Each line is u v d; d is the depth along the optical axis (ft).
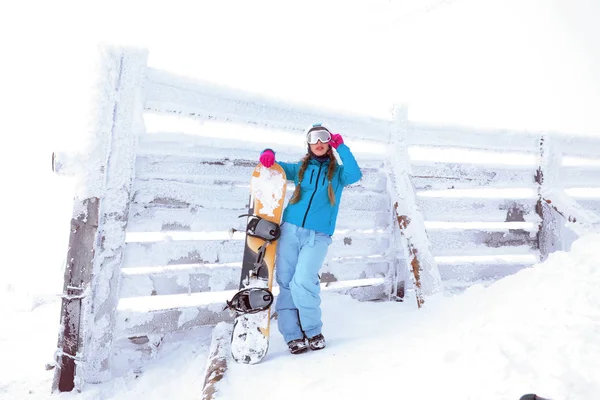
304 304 8.86
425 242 13.00
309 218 9.31
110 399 8.44
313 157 9.87
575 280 7.43
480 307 8.54
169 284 10.44
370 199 14.02
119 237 9.35
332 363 7.81
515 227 15.78
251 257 9.23
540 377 5.51
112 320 9.32
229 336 9.87
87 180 8.91
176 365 9.59
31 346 11.63
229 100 11.06
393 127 14.24
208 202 11.03
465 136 15.11
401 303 13.38
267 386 7.14
